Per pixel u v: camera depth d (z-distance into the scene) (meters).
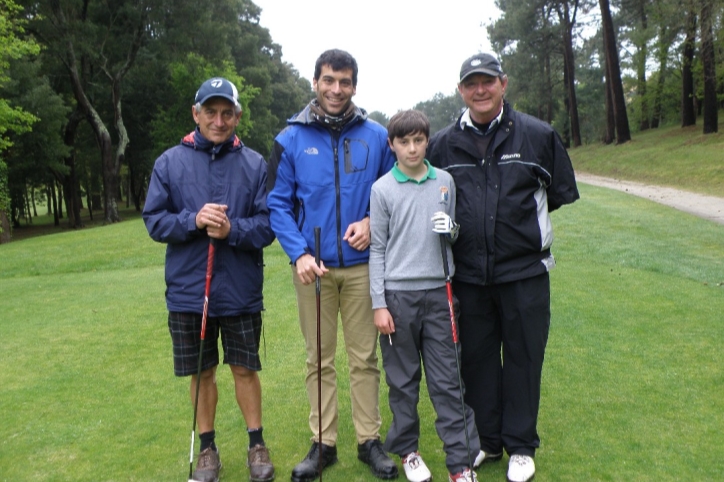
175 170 3.16
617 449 3.30
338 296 3.25
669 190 17.72
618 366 4.51
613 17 34.12
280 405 4.13
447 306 3.03
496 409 3.20
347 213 3.12
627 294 6.56
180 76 30.11
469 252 3.02
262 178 3.25
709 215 12.56
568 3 36.00
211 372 3.24
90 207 41.94
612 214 12.79
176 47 28.70
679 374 4.32
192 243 3.11
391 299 3.02
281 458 3.38
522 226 2.95
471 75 2.85
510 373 3.09
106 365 5.14
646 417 3.68
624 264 8.18
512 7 37.47
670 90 34.38
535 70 39.25
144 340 5.83
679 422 3.60
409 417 3.05
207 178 3.17
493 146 2.96
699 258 8.39
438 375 3.00
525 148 2.94
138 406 4.23
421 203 2.97
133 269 10.86
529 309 2.99
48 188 44.91
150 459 3.45
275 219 3.08
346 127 3.13
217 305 3.09
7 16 19.00
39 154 26.86
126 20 27.56
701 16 20.11
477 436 3.00
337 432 3.66
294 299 7.24
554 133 3.00
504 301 3.03
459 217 3.03
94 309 7.27
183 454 3.50
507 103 3.04
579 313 5.89
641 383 4.18
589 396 4.00
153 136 32.66
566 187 3.06
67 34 24.94
